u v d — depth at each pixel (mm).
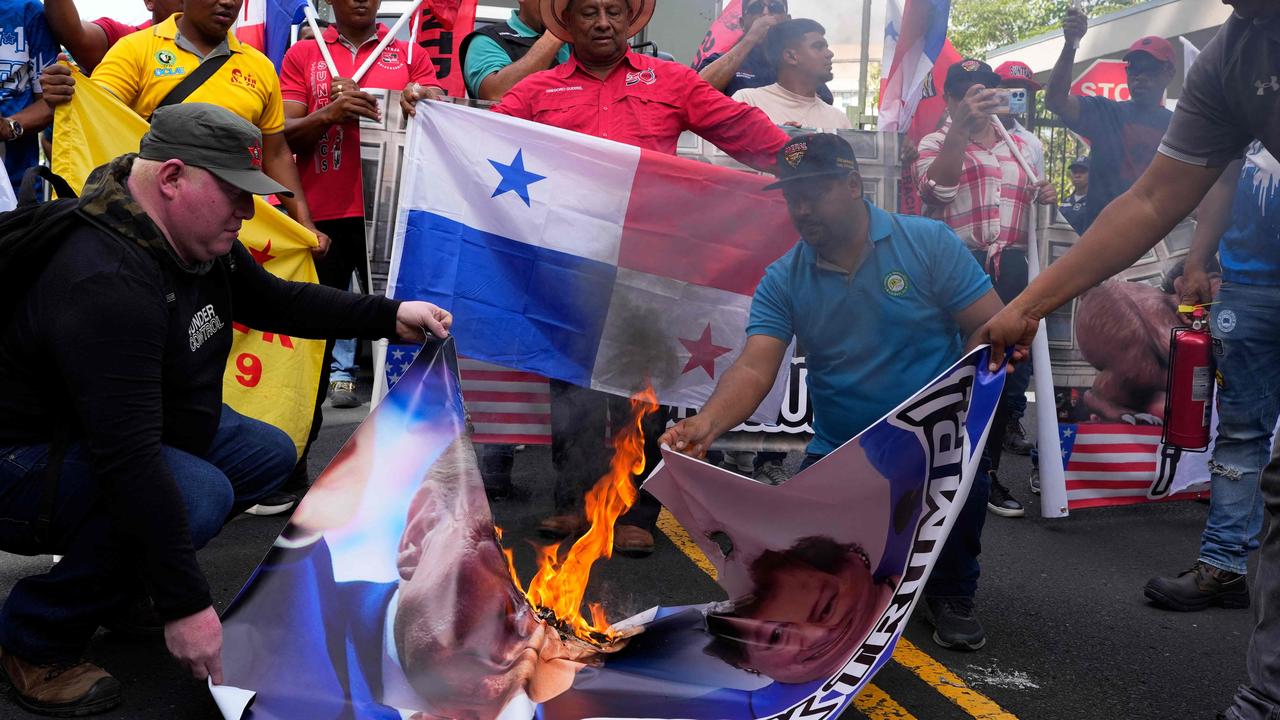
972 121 3707
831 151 2693
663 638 2486
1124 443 4180
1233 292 3234
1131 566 3779
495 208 3588
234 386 3639
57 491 2297
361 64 4633
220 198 2260
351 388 6211
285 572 2305
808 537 2443
